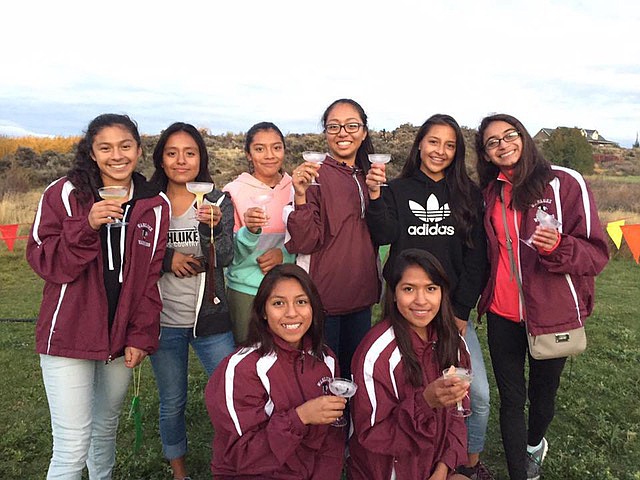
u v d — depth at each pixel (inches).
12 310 329.1
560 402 191.5
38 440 168.6
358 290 142.9
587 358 237.6
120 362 120.6
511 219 129.7
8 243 319.3
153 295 118.1
